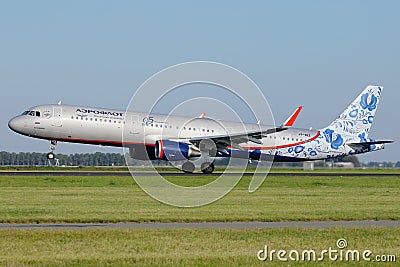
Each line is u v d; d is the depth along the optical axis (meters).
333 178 109.38
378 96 130.50
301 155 123.19
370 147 130.00
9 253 34.19
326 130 126.50
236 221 48.41
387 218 50.53
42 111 106.25
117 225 45.31
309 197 70.44
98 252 34.88
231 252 35.47
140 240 38.31
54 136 106.56
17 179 90.00
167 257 33.59
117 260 32.75
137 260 32.84
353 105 128.88
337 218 50.12
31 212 50.88
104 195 69.00
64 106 107.81
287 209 56.25
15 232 39.72
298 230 42.66
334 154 126.69
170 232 40.94
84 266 31.70
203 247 36.66
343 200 66.81
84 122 106.56
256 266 32.69
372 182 101.06
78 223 46.09
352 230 42.97
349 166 169.00
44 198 64.25
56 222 46.31
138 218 47.94
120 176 99.75
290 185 91.62
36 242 37.25
